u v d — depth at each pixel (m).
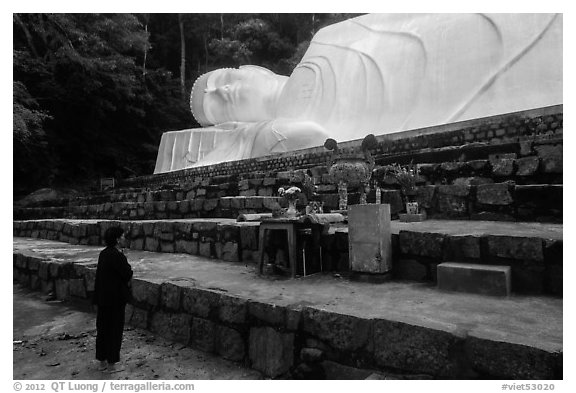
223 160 13.16
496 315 2.80
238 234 5.62
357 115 11.02
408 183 5.97
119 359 3.58
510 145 6.39
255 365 3.31
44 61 17.45
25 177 18.47
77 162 20.59
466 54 9.42
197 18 25.61
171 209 9.30
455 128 8.06
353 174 5.49
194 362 3.52
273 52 25.95
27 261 6.83
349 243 4.09
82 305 5.50
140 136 23.77
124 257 3.68
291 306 3.16
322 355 2.94
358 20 12.45
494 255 3.59
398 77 10.45
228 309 3.53
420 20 10.80
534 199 5.12
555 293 3.29
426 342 2.51
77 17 16.91
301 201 5.99
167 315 4.14
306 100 12.37
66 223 9.52
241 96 15.33
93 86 17.94
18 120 13.21
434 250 3.87
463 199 5.66
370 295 3.45
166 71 23.70
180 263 5.58
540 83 8.30
